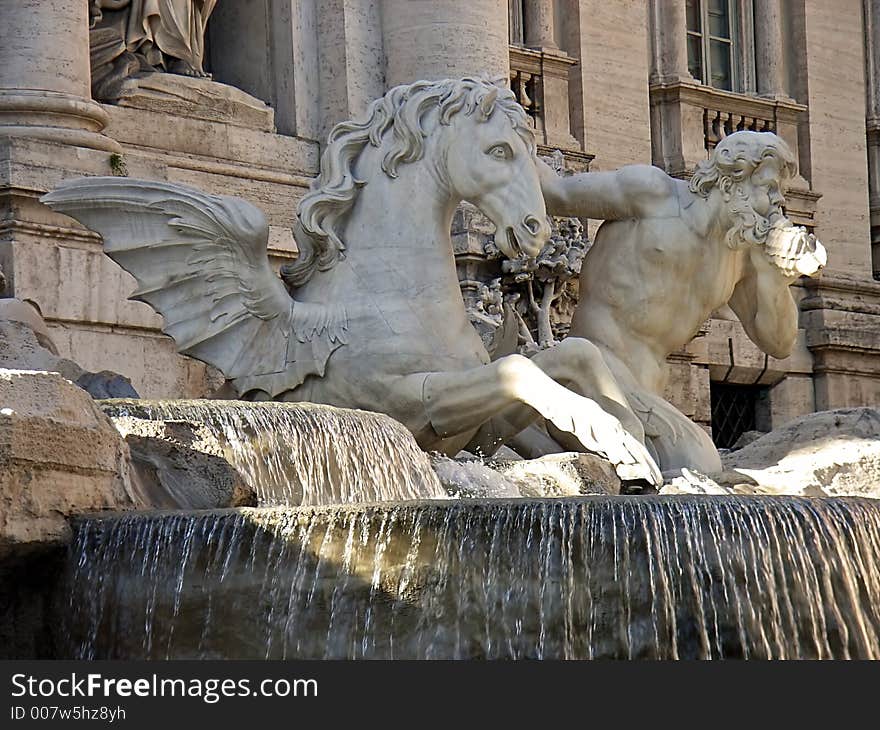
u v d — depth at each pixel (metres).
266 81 27.27
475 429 19.30
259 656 13.63
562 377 19.58
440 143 19.61
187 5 26.05
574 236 27.80
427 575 13.45
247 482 16.31
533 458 19.89
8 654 14.34
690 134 33.62
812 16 35.91
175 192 19.52
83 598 14.12
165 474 15.68
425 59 27.30
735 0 35.31
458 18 27.34
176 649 13.82
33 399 14.10
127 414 16.47
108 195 19.59
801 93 35.69
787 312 21.52
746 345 33.44
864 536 14.32
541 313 27.38
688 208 21.08
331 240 19.62
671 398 32.06
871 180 37.00
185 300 19.53
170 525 14.02
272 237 25.25
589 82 32.16
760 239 20.95
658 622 13.41
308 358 19.31
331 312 19.41
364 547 13.59
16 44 23.41
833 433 22.22
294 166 26.72
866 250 36.22
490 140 19.38
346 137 19.83
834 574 14.04
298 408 17.52
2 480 13.67
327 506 13.88
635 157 32.75
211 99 25.95
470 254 26.78
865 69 36.97
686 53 33.94
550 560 13.41
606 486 18.47
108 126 24.70
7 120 23.22
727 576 13.62
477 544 13.45
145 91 25.30
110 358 23.14
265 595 13.69
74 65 23.69
